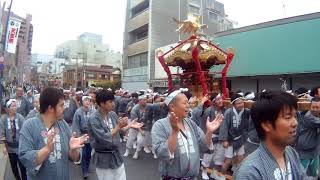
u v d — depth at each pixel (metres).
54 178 3.60
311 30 17.14
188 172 3.85
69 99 10.34
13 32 18.77
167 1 36.81
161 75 32.44
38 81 80.50
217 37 23.19
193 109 8.51
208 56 10.00
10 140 6.98
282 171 2.25
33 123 3.67
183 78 10.95
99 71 75.31
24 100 10.92
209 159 8.04
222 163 7.92
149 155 11.20
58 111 3.74
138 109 11.28
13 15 26.45
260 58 19.78
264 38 19.69
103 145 5.29
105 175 5.34
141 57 38.19
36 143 3.61
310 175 6.02
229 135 7.62
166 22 36.56
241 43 21.17
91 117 5.38
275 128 2.21
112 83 49.81
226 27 44.91
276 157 2.29
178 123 3.84
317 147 5.89
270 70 19.08
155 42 35.69
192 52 9.85
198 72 9.92
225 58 10.61
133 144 12.07
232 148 7.65
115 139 5.32
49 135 3.37
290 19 18.31
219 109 8.08
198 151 4.00
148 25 36.25
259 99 2.36
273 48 19.03
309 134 5.80
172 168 3.83
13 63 46.03
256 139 6.94
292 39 18.00
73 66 80.88
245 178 2.18
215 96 8.74
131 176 8.43
